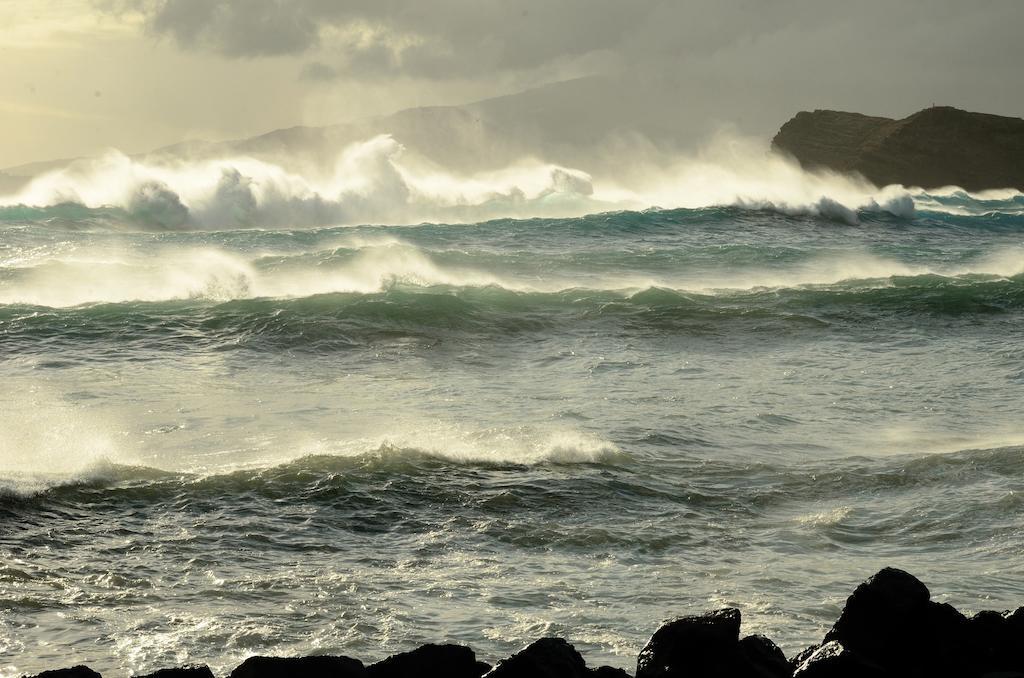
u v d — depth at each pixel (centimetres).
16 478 2639
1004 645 1486
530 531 2442
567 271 7088
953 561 2272
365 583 2092
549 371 4481
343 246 7900
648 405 3806
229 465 2842
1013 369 4525
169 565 2180
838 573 2200
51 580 2073
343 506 2562
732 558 2294
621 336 5231
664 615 1950
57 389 3972
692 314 5644
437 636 1836
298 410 3681
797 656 1481
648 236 9525
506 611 1961
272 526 2428
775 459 3098
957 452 3059
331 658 1418
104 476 2691
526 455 3006
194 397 3881
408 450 2962
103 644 1784
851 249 8675
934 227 12206
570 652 1375
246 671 1377
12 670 1677
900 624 1455
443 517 2527
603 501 2667
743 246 8200
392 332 5172
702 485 2831
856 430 3500
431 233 9188
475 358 4753
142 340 4934
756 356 4853
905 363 4681
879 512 2611
